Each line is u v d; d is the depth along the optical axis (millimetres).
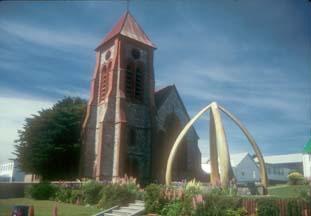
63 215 19094
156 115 44531
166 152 43500
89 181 28000
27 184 33188
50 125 42219
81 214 19641
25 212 13938
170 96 47500
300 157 86062
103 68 46094
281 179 75125
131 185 23828
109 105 41375
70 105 47875
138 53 47031
